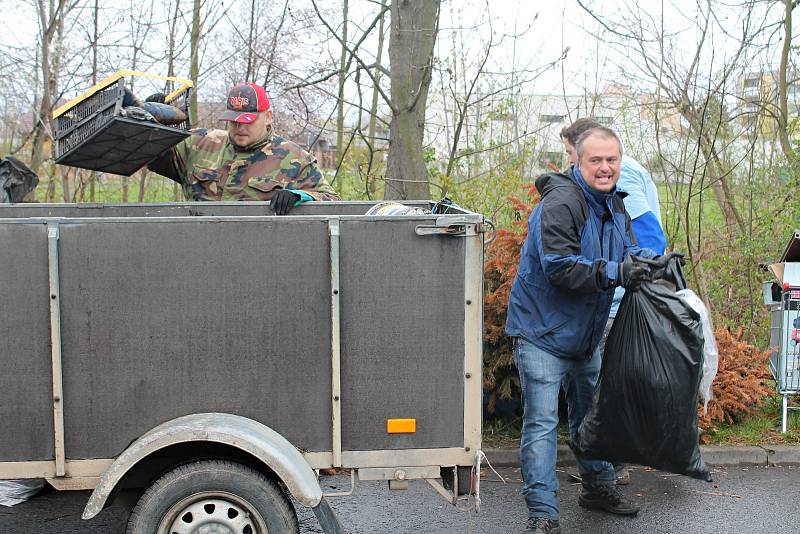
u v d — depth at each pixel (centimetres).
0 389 334
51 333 333
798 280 593
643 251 426
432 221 344
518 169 864
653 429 402
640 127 856
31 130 963
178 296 338
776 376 616
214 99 1054
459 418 353
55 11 929
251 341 342
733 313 768
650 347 396
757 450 575
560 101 909
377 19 741
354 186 941
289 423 346
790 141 822
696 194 774
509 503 502
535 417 422
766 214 766
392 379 349
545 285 417
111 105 400
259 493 337
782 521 471
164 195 1052
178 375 341
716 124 805
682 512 484
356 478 354
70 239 332
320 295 343
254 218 338
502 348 582
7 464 337
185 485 336
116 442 340
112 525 460
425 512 487
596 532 453
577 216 405
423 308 347
